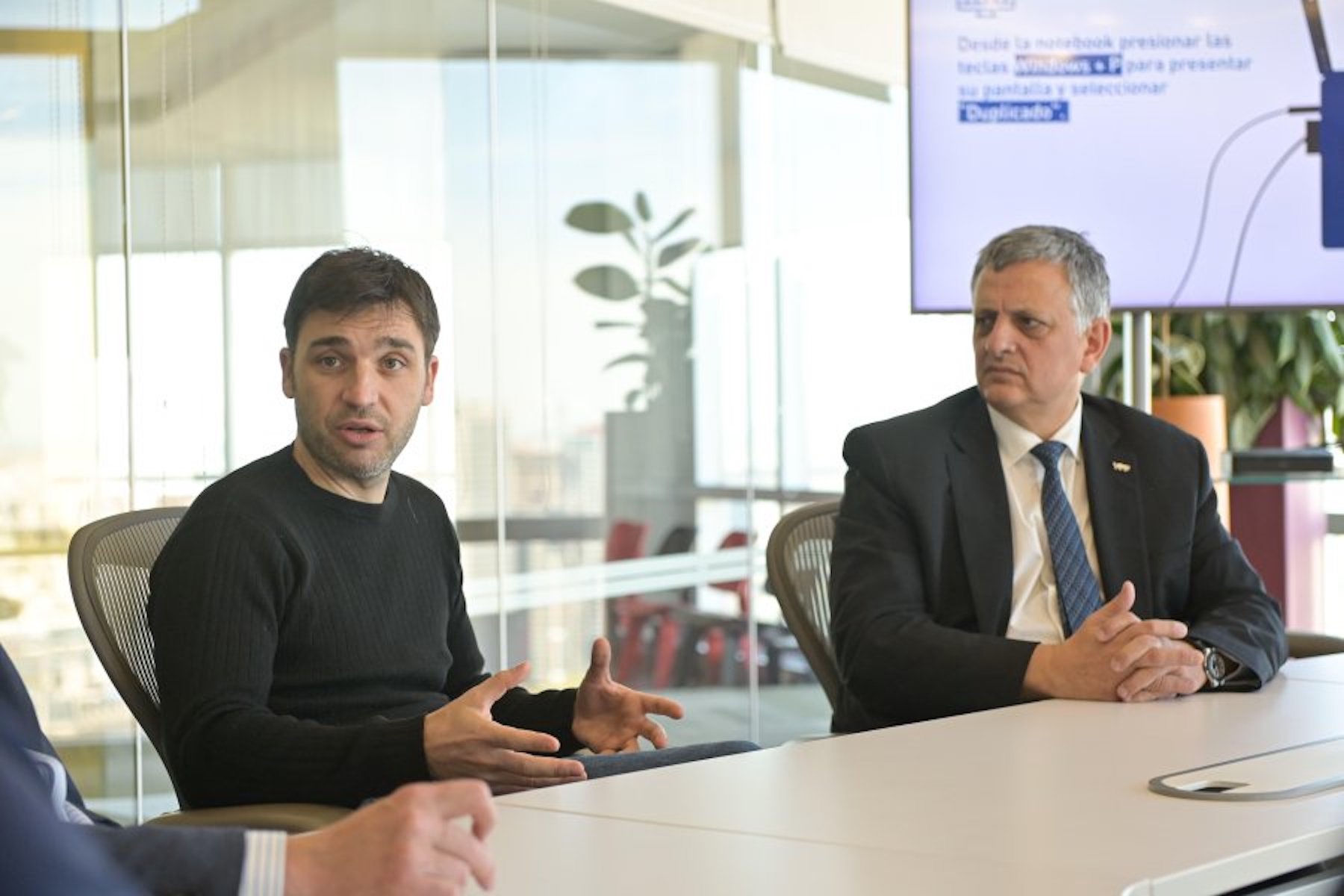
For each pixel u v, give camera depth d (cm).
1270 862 127
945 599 262
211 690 213
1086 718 195
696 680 522
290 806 197
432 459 453
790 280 543
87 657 375
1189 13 404
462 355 457
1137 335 414
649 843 133
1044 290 265
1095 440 272
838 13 552
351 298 234
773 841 133
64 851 88
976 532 262
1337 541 543
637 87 498
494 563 468
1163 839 130
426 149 444
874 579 258
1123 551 265
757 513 537
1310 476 421
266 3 408
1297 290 409
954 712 234
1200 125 405
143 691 225
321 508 234
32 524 368
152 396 386
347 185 425
